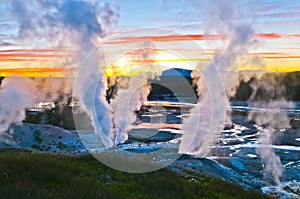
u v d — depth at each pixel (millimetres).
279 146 28266
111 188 9492
